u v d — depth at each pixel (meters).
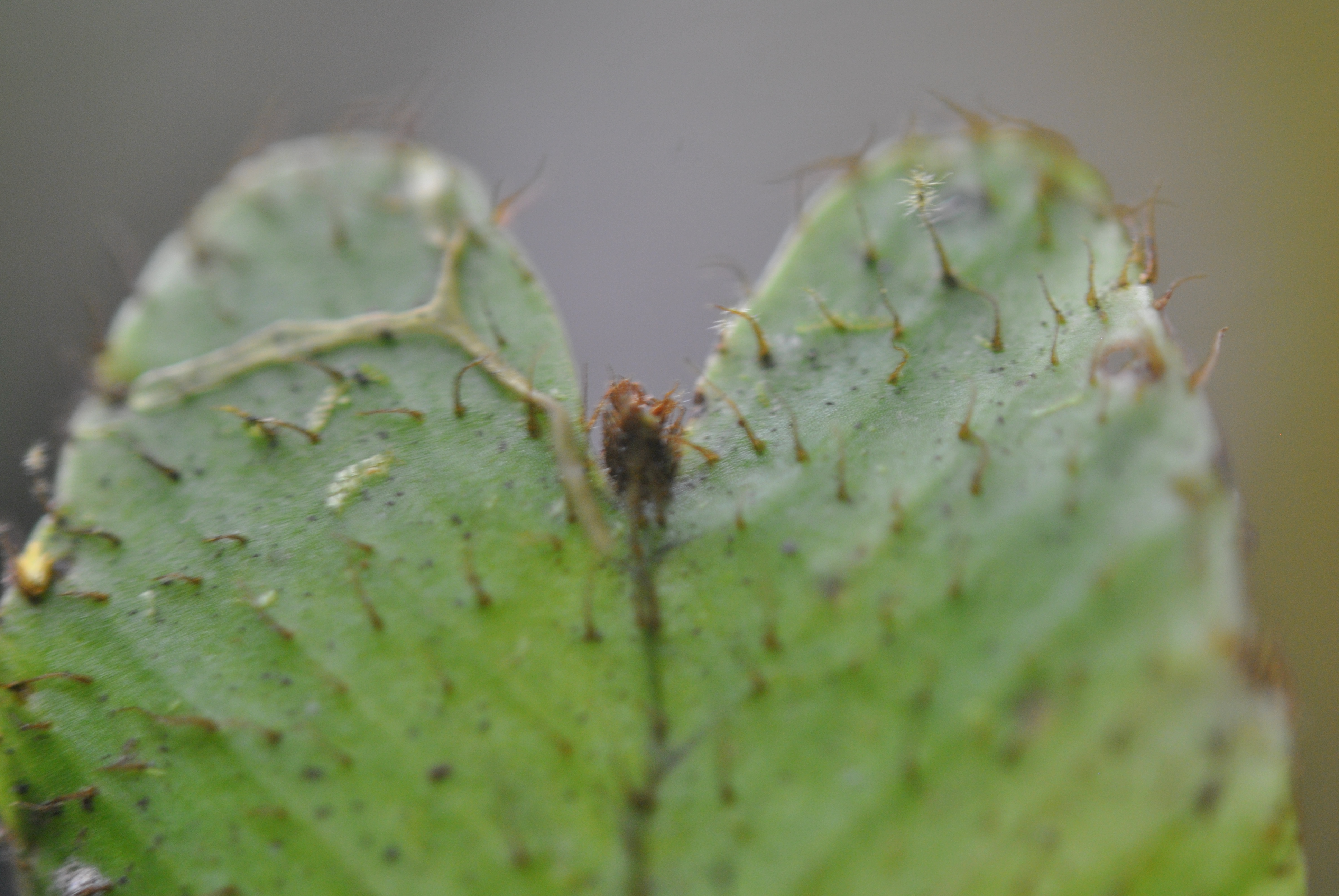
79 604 0.09
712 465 0.09
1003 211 0.10
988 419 0.09
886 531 0.09
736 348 0.10
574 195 0.11
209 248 0.10
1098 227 0.09
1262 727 0.09
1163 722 0.09
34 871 0.09
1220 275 0.11
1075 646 0.09
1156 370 0.09
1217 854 0.09
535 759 0.09
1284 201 0.11
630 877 0.09
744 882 0.09
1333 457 0.11
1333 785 0.11
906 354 0.09
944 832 0.09
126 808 0.09
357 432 0.10
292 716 0.09
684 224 0.11
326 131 0.11
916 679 0.09
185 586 0.09
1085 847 0.09
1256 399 0.11
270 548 0.09
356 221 0.10
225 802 0.09
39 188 0.11
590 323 0.11
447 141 0.11
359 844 0.09
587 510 0.09
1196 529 0.09
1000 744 0.09
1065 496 0.09
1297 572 0.11
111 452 0.10
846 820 0.09
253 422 0.10
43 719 0.09
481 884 0.09
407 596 0.09
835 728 0.09
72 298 0.11
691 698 0.09
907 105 0.11
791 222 0.11
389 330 0.10
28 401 0.11
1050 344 0.09
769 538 0.09
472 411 0.10
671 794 0.09
